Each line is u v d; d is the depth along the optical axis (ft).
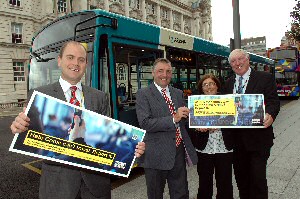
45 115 6.08
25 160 23.24
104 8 123.34
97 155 6.47
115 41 17.12
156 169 9.49
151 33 20.16
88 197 7.18
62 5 107.76
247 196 11.44
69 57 6.84
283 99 83.61
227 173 10.52
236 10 22.70
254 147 10.49
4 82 93.61
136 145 6.80
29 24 100.89
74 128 6.30
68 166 6.77
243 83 10.88
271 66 59.41
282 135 27.63
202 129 10.01
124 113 17.62
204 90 10.90
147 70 19.98
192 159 9.86
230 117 9.27
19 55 97.96
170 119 8.97
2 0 93.45
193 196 13.58
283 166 17.43
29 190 16.05
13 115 69.72
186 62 24.09
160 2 164.14
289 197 12.85
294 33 62.03
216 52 30.17
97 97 7.43
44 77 19.19
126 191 15.01
